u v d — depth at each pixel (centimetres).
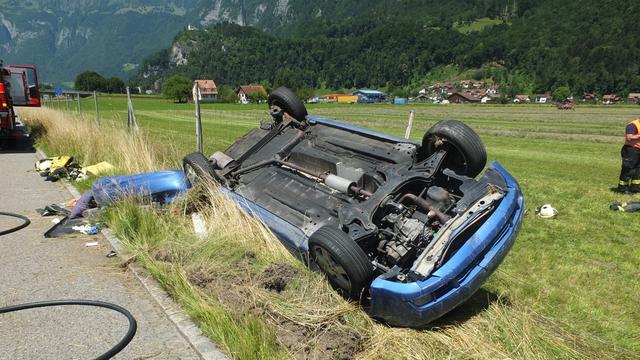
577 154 1947
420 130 2964
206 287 498
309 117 764
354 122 3706
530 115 5759
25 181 1052
